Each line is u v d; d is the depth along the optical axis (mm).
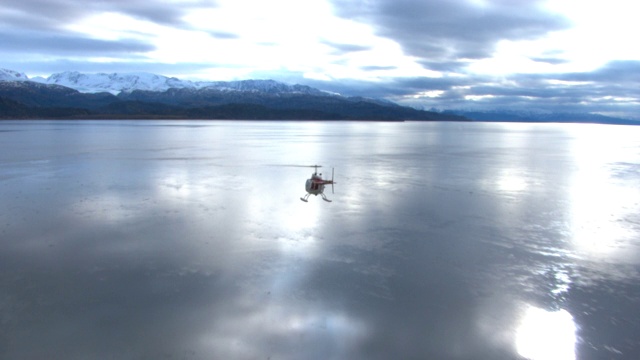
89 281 12750
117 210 20812
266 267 13977
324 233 17625
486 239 16953
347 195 25062
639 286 12734
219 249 15547
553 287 12664
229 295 12000
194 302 11562
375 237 17141
